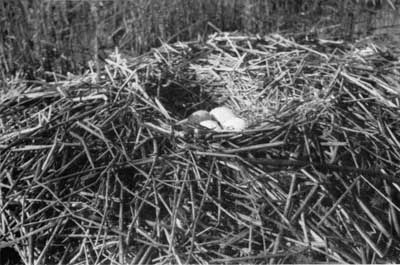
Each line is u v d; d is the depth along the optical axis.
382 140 2.82
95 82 3.22
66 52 3.94
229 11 4.32
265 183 2.52
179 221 2.42
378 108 3.01
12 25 3.96
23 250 2.43
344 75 3.25
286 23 4.34
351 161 2.68
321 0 4.48
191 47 3.79
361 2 4.50
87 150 2.62
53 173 2.60
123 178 2.59
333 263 2.32
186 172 2.54
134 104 2.96
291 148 2.67
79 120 2.82
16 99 3.15
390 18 4.43
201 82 3.46
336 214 2.46
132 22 4.14
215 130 2.78
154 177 2.55
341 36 4.20
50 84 3.32
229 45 3.75
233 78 3.47
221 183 2.53
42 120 2.89
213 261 2.30
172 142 2.68
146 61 3.52
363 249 2.38
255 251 2.37
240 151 2.60
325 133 2.75
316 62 3.45
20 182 2.62
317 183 2.51
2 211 2.52
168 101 3.23
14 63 3.79
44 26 4.04
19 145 2.74
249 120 3.12
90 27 4.20
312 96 3.13
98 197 2.51
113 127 2.77
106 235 2.41
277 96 3.27
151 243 2.35
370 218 2.48
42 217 2.52
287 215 2.42
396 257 2.40
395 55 3.69
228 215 2.45
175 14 4.23
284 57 3.55
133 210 2.47
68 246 2.44
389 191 2.57
